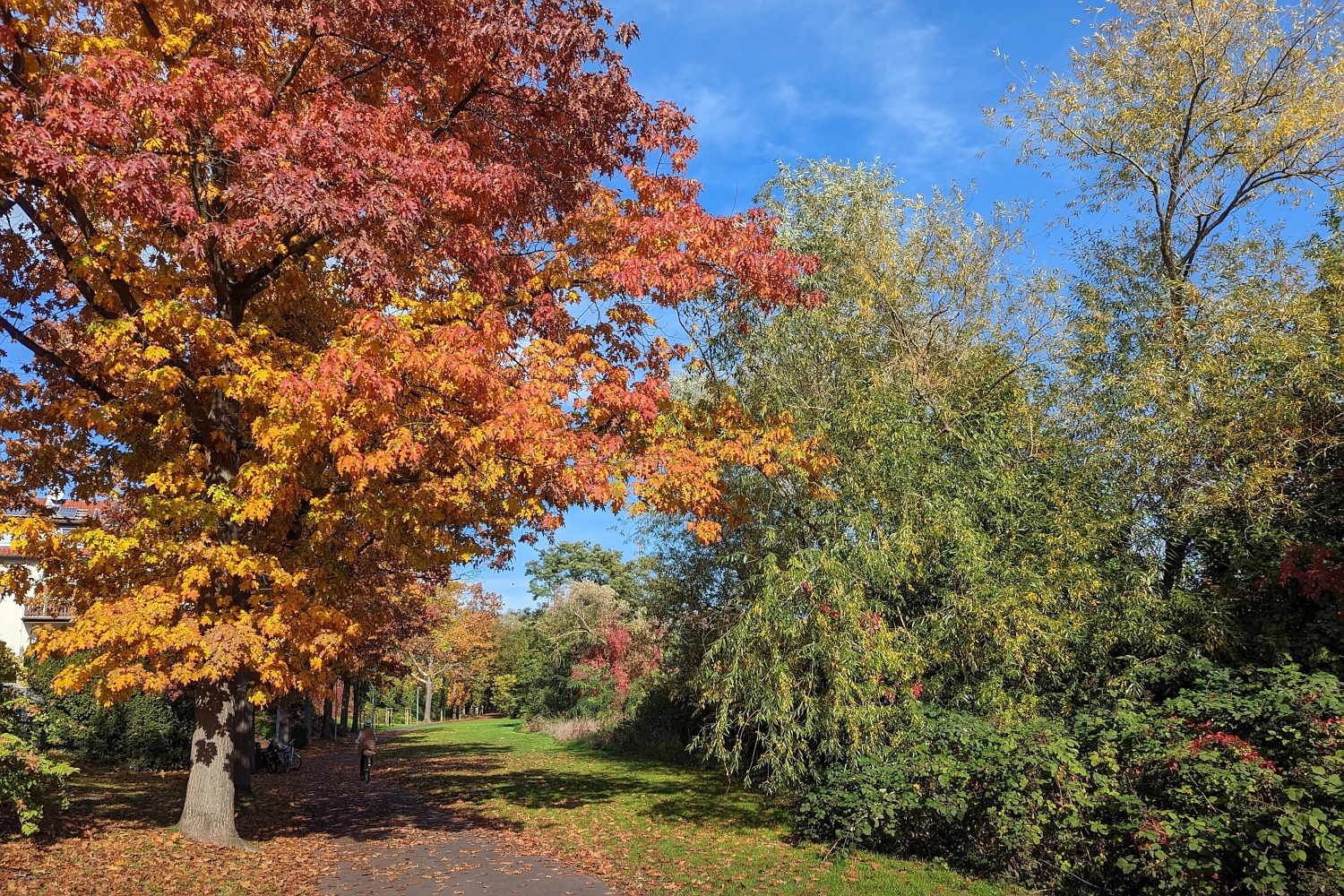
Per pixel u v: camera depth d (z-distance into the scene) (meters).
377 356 8.82
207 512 9.37
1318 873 6.23
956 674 11.70
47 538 9.09
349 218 8.66
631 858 10.46
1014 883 8.30
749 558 14.62
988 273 15.18
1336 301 10.93
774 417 13.20
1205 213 15.91
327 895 8.60
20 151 7.44
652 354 12.49
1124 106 16.27
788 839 11.20
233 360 9.59
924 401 13.86
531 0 11.20
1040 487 12.51
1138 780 7.97
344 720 47.53
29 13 8.73
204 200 10.16
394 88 11.52
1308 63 14.98
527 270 11.45
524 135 11.89
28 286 11.31
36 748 9.69
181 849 10.01
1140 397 11.75
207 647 9.10
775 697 10.41
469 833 12.64
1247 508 10.75
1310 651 9.71
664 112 12.19
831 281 15.01
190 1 9.88
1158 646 10.60
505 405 9.40
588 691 36.59
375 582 17.42
